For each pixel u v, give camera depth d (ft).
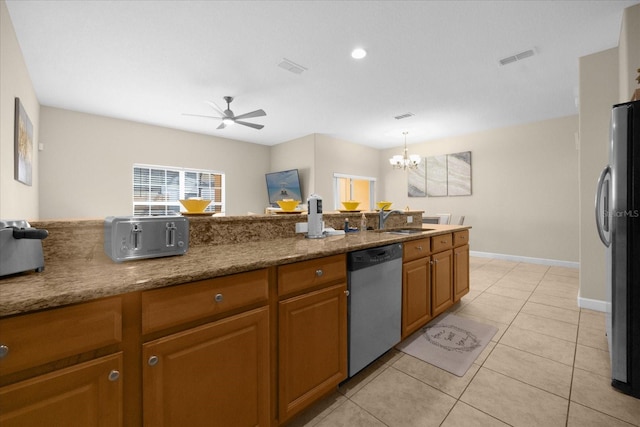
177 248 3.97
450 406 4.77
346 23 7.45
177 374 3.00
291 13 7.06
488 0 6.65
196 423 3.15
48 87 11.29
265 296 3.79
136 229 3.59
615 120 5.02
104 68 9.77
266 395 3.81
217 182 19.83
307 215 6.69
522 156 16.66
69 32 7.75
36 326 2.23
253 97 12.48
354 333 5.19
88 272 3.07
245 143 20.85
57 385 2.33
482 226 18.22
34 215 11.93
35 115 11.87
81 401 2.46
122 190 15.43
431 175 20.58
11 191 7.80
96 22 7.35
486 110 14.24
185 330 3.08
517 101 13.05
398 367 5.95
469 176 18.66
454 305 9.47
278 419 4.01
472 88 11.59
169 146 17.16
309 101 12.98
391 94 12.19
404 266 6.56
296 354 4.21
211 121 15.89
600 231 5.53
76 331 2.41
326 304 4.67
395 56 9.09
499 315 8.63
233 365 3.47
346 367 5.05
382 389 5.23
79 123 14.19
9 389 2.13
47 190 13.37
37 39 8.05
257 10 6.94
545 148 15.90
